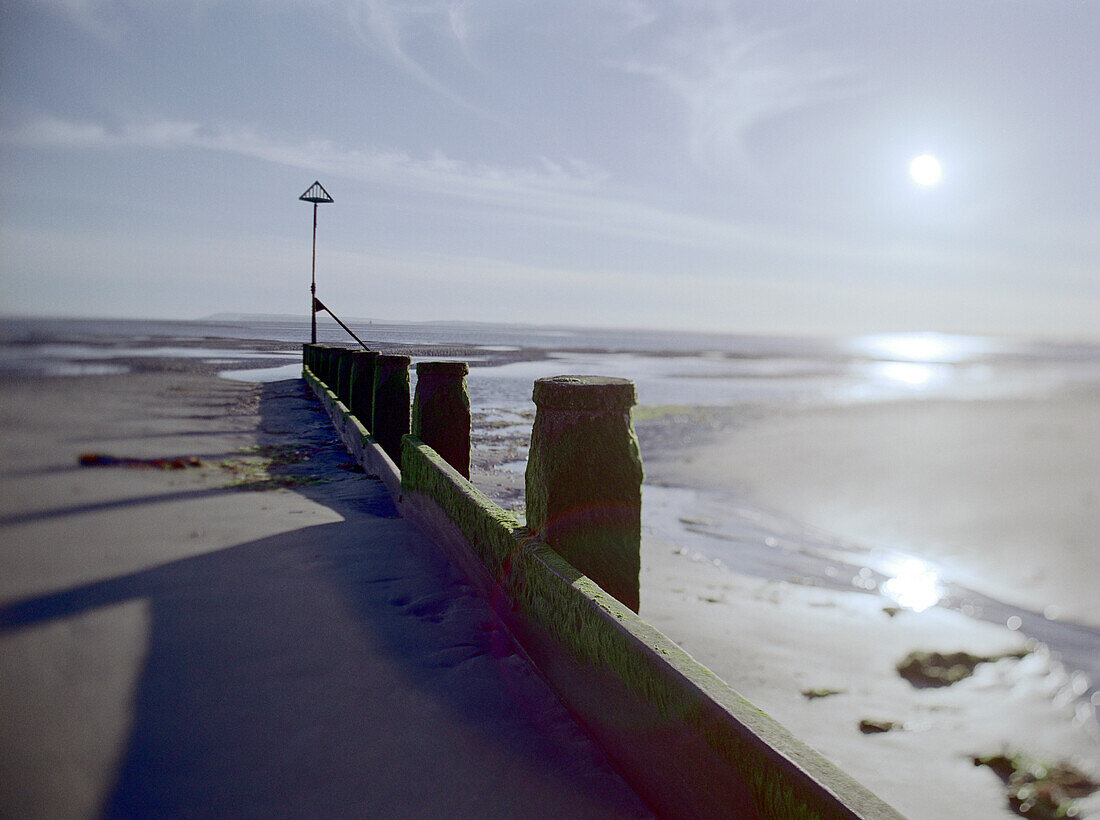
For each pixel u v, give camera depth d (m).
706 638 5.58
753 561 8.48
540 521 2.91
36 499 4.81
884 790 3.96
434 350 14.50
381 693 2.54
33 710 2.28
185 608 3.22
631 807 1.93
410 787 2.00
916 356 157.25
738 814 1.53
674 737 1.77
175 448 7.66
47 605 3.13
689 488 13.43
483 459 11.21
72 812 1.82
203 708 2.38
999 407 38.31
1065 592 8.80
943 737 4.62
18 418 6.14
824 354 140.25
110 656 2.70
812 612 6.59
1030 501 14.84
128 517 4.70
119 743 2.14
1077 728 5.00
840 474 16.41
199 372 17.92
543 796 1.97
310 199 20.42
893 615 6.94
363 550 4.26
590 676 2.24
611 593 2.84
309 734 2.26
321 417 12.27
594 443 2.83
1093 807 3.98
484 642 2.99
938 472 17.89
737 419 26.05
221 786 1.98
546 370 35.25
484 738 2.26
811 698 4.85
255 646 2.88
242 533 4.56
